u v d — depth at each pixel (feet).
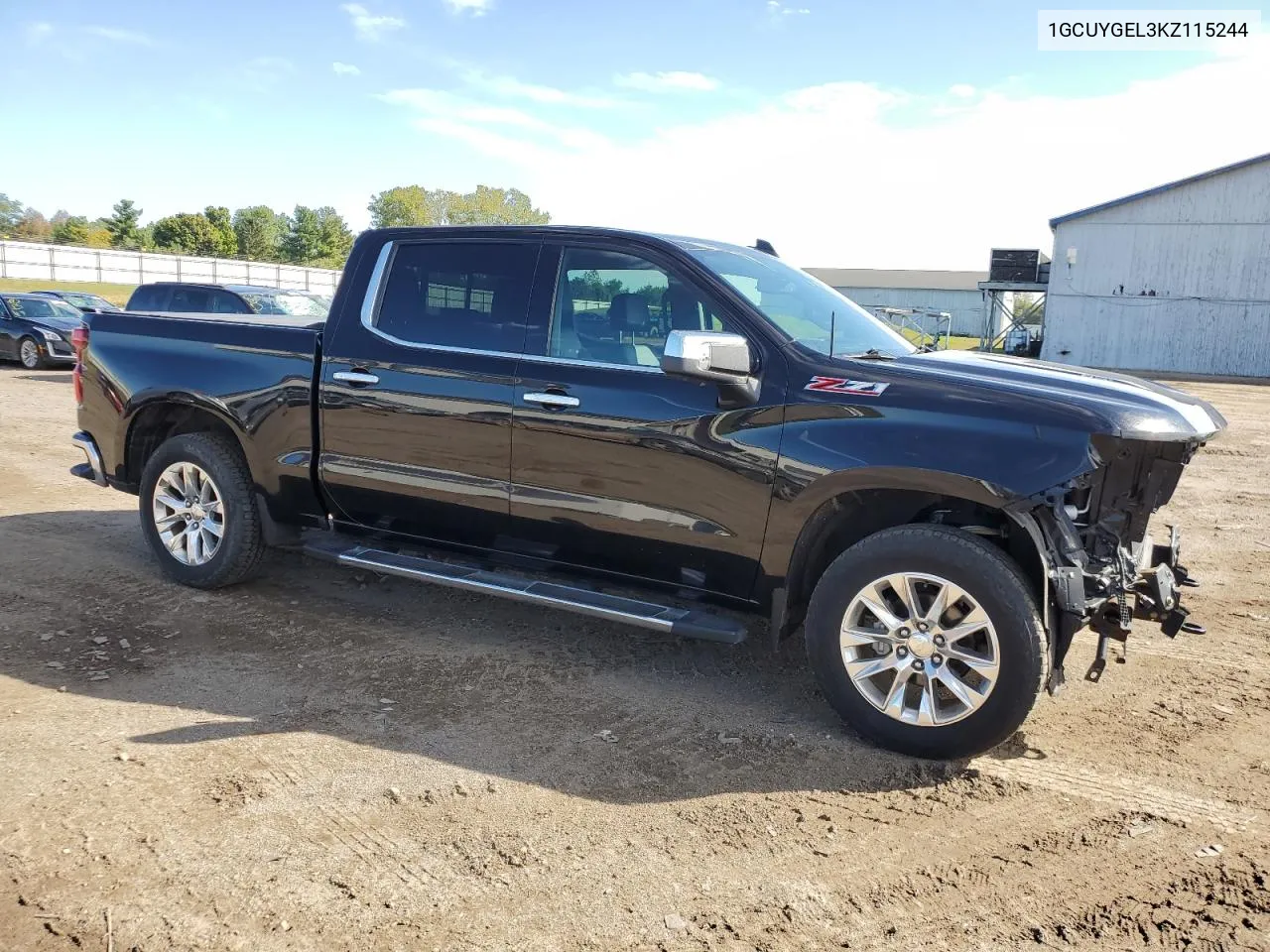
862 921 8.71
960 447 11.19
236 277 222.07
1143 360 112.88
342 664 14.33
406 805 10.44
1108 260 112.78
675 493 12.99
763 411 12.44
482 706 13.05
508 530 14.46
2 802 10.14
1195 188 107.65
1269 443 41.32
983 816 10.56
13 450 31.32
